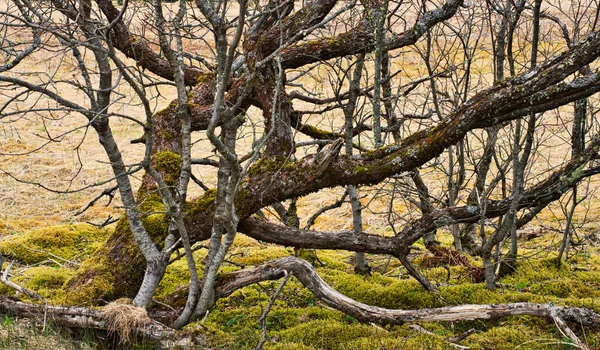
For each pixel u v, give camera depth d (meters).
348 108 8.28
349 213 13.45
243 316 7.50
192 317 6.47
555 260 9.09
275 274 6.86
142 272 7.33
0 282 7.72
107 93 5.84
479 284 8.30
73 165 16.30
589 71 7.75
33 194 14.28
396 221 12.66
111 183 15.14
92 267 7.42
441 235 11.74
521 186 7.44
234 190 5.79
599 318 6.46
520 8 7.46
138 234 6.46
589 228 11.47
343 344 6.55
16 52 5.98
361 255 9.12
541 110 6.50
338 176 6.99
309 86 18.23
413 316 6.72
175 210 5.93
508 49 7.48
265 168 7.25
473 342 6.59
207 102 8.99
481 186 9.48
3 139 17.83
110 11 8.10
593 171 7.34
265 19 8.14
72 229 11.04
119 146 17.75
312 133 9.72
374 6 8.12
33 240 10.31
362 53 8.23
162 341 6.26
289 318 7.47
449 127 6.75
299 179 7.05
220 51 5.41
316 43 8.22
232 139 5.62
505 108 6.54
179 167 8.20
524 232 11.35
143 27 7.04
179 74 5.92
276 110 7.62
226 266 9.56
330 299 6.83
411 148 6.91
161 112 8.88
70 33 5.71
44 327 6.09
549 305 6.50
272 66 8.21
